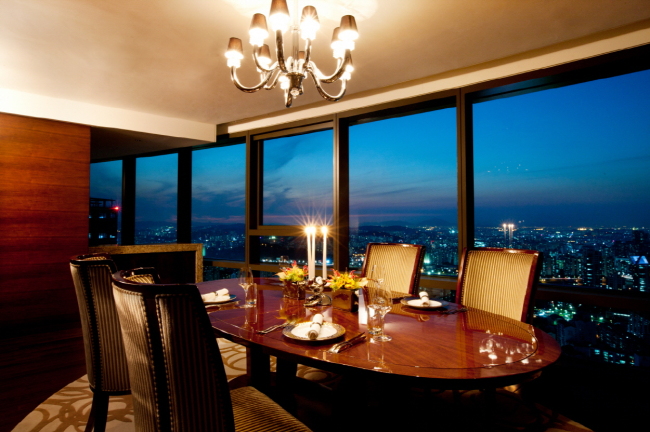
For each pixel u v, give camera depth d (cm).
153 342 96
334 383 246
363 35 242
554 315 256
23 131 356
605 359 238
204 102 377
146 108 396
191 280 466
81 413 208
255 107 396
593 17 222
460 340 126
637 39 230
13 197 352
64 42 248
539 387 209
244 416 122
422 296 174
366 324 146
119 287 103
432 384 96
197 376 97
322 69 293
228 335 134
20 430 191
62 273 377
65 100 369
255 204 451
